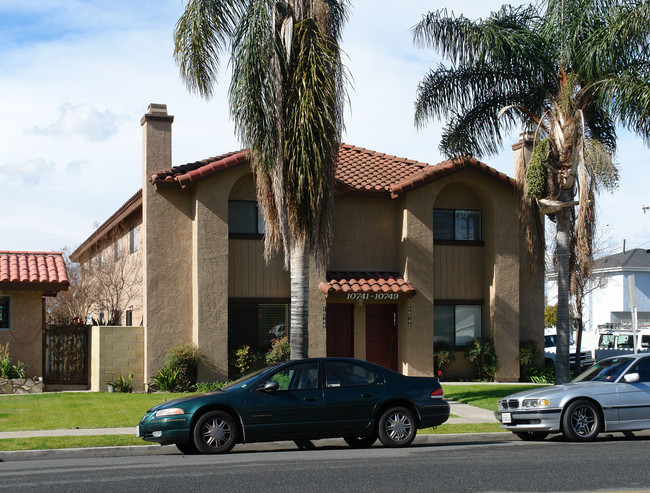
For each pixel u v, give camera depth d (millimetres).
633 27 18438
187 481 9000
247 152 17000
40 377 21031
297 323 16234
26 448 12219
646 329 29453
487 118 21422
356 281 23031
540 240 20031
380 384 12648
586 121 19859
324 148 15758
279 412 11977
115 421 15438
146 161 22000
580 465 10055
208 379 21344
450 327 24562
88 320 31297
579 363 24875
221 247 21719
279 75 15641
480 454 11359
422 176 23438
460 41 20531
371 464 10281
